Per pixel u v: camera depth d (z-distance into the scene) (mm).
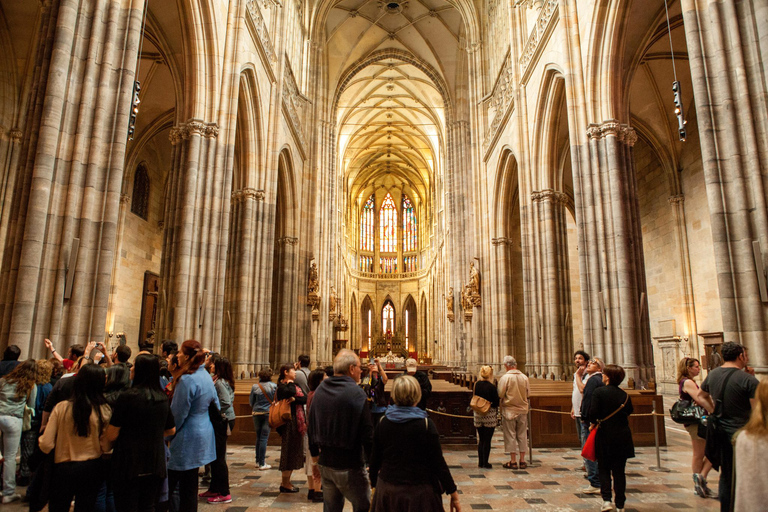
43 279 7629
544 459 9734
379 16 35375
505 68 22781
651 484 7680
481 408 8992
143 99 21531
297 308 26688
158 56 19047
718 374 5227
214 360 7324
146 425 4523
